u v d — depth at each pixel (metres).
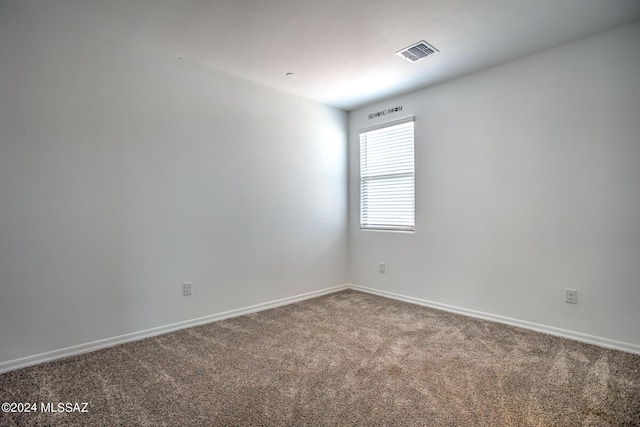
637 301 2.46
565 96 2.78
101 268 2.61
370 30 2.52
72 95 2.48
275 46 2.77
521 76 3.01
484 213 3.27
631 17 2.38
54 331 2.41
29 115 2.31
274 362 2.34
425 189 3.74
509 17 2.35
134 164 2.77
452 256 3.52
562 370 2.20
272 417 1.72
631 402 1.83
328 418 1.71
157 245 2.90
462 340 2.73
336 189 4.46
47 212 2.38
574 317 2.74
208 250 3.21
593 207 2.65
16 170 2.26
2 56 2.21
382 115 4.18
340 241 4.52
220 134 3.29
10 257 2.25
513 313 3.08
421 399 1.88
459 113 3.44
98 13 2.31
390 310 3.58
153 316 2.88
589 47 2.65
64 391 1.97
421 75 3.38
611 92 2.56
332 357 2.42
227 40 2.68
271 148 3.71
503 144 3.13
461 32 2.56
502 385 2.02
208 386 2.02
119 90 2.69
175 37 2.64
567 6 2.23
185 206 3.06
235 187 3.41
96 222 2.58
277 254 3.78
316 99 4.12
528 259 2.99
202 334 2.89
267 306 3.67
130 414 1.75
